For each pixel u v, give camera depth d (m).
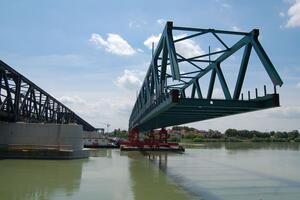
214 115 36.59
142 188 28.05
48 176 33.25
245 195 25.72
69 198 23.48
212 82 36.91
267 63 25.45
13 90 51.81
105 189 27.09
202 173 39.16
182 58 35.53
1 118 50.62
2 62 44.06
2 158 49.34
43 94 66.38
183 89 50.16
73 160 50.41
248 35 28.62
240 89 28.84
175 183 31.11
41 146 52.44
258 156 73.19
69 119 101.88
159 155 70.44
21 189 26.38
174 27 30.80
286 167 47.97
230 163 53.09
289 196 25.41
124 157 62.03
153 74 40.84
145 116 48.72
